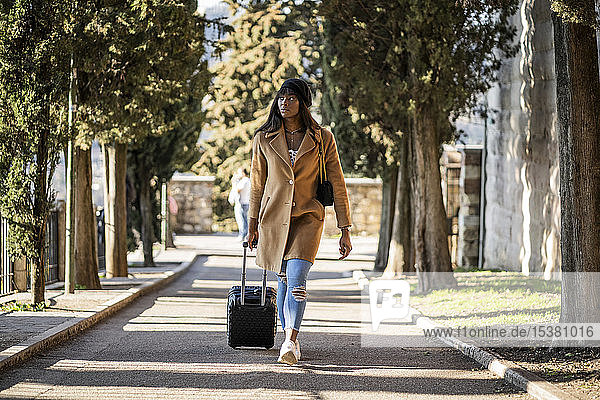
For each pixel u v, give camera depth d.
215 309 15.24
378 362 9.45
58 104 13.03
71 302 14.55
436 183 17.23
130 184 25.89
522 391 7.89
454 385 8.17
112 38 14.50
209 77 17.50
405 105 17.72
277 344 10.60
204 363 9.10
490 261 23.75
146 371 8.61
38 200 13.11
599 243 9.34
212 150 48.44
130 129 16.83
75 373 8.47
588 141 9.39
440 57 16.45
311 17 24.14
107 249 21.67
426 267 17.17
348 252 9.30
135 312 14.41
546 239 18.66
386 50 19.38
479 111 20.72
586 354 9.07
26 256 13.19
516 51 17.73
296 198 9.00
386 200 25.25
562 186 9.64
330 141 9.20
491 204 23.70
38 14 12.77
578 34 9.32
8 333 10.50
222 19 17.58
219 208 48.38
